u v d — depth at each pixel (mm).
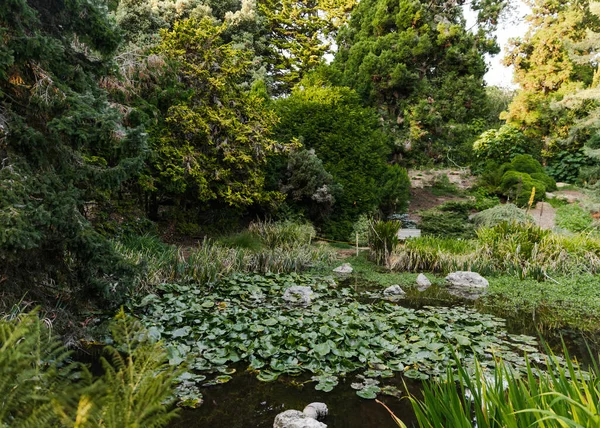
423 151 16734
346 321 4758
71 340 3895
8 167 3533
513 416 1372
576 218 12367
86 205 5961
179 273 6785
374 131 13320
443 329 4859
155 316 4883
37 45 3758
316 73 13992
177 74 8758
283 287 6754
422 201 15258
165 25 18578
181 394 3197
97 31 4523
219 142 9328
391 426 2900
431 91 17219
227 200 9281
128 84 6730
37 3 4273
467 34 17516
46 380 782
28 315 855
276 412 3037
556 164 17172
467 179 17047
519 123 18594
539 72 19375
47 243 3811
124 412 707
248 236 9148
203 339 4277
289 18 23562
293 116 12219
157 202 9227
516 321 5562
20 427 691
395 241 9211
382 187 12750
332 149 12148
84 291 4125
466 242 9938
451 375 1749
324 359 3906
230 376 3592
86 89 4477
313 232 10648
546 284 7520
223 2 21719
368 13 18984
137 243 7285
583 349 4496
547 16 19391
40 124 4129
